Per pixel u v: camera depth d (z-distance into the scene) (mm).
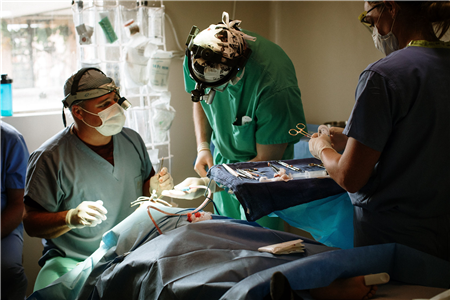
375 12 1110
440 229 1092
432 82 1003
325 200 1438
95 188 1673
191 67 1464
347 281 970
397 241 1119
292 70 1729
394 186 1074
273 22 2891
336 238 1543
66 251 1658
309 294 1026
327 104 2605
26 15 2328
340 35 2424
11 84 2203
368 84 1033
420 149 1036
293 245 1144
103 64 2104
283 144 1688
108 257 1366
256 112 1650
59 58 2451
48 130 2326
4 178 1935
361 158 1037
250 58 1644
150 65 2168
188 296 972
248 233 1304
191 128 2795
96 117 1581
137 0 2189
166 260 1107
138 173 1847
